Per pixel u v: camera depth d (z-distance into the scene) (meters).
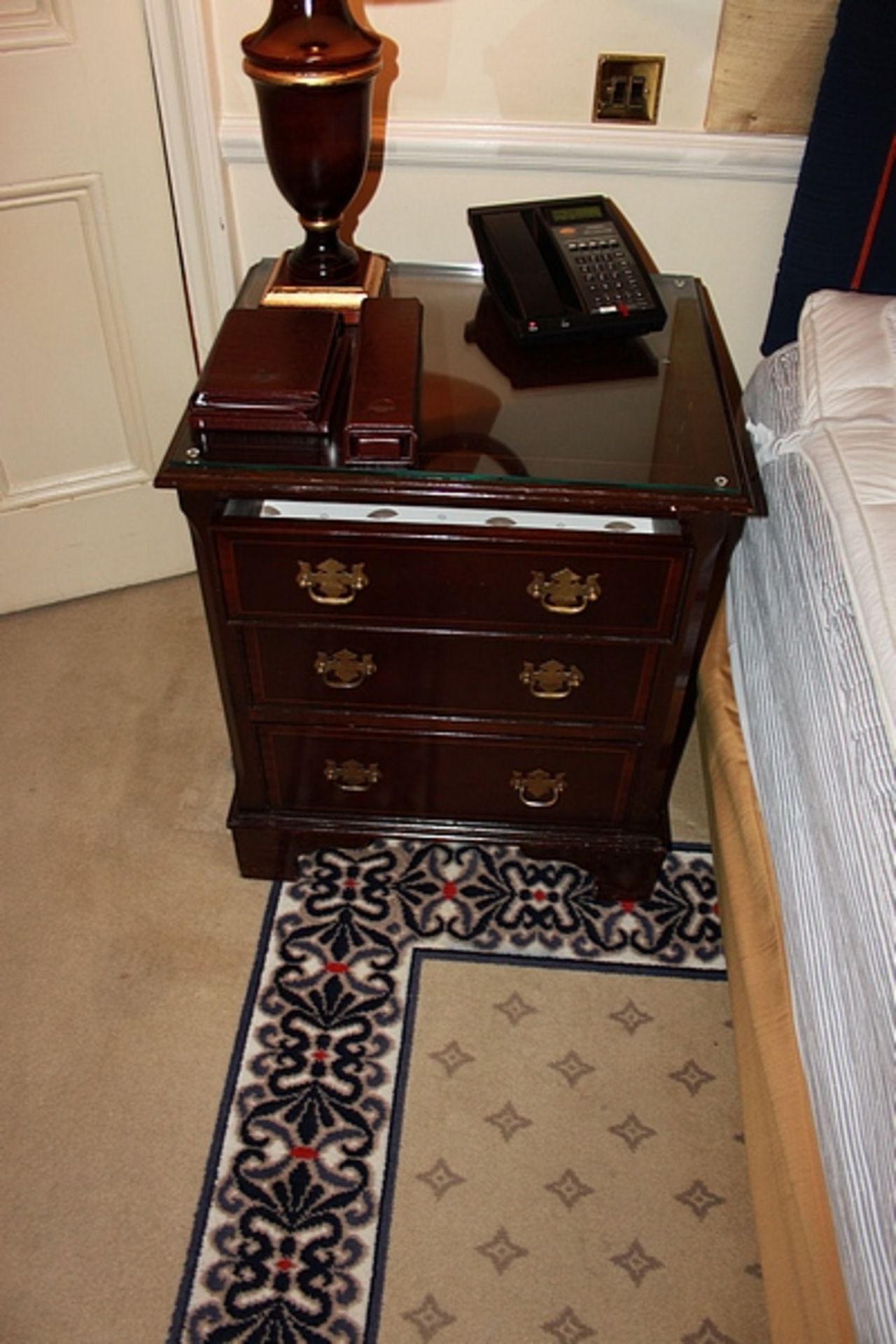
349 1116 1.37
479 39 1.51
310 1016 1.47
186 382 1.92
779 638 1.32
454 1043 1.45
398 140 1.59
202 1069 1.41
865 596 1.11
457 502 1.20
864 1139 0.93
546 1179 1.32
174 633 2.01
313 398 1.20
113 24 1.53
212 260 1.75
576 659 1.34
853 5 1.37
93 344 1.81
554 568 1.25
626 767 1.45
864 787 1.02
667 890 1.63
